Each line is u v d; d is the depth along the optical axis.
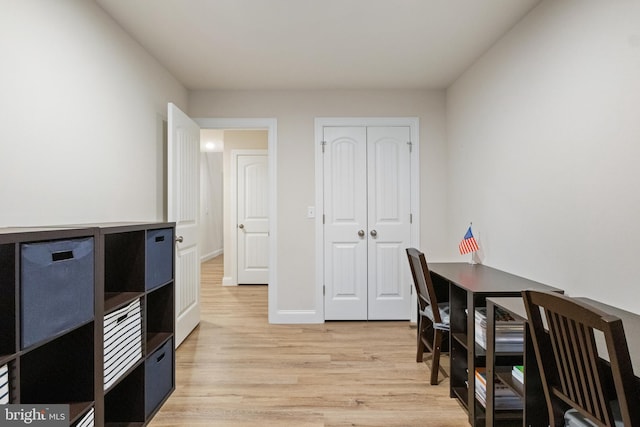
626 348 0.92
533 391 1.45
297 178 3.66
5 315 1.09
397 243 3.71
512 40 2.41
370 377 2.47
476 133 2.96
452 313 2.22
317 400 2.17
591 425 1.14
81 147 1.95
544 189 2.07
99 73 2.12
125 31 2.42
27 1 1.57
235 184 5.73
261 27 2.41
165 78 3.08
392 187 3.70
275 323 3.65
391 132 3.68
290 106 3.65
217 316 3.91
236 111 3.63
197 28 2.41
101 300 1.49
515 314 1.50
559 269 1.95
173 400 2.16
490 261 2.73
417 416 2.00
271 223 3.66
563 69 1.91
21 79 1.55
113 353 1.61
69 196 1.85
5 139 1.47
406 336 3.27
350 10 2.21
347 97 3.65
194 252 3.40
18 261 1.09
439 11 2.22
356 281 3.71
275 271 3.65
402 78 3.36
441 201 3.68
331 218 3.69
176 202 2.89
